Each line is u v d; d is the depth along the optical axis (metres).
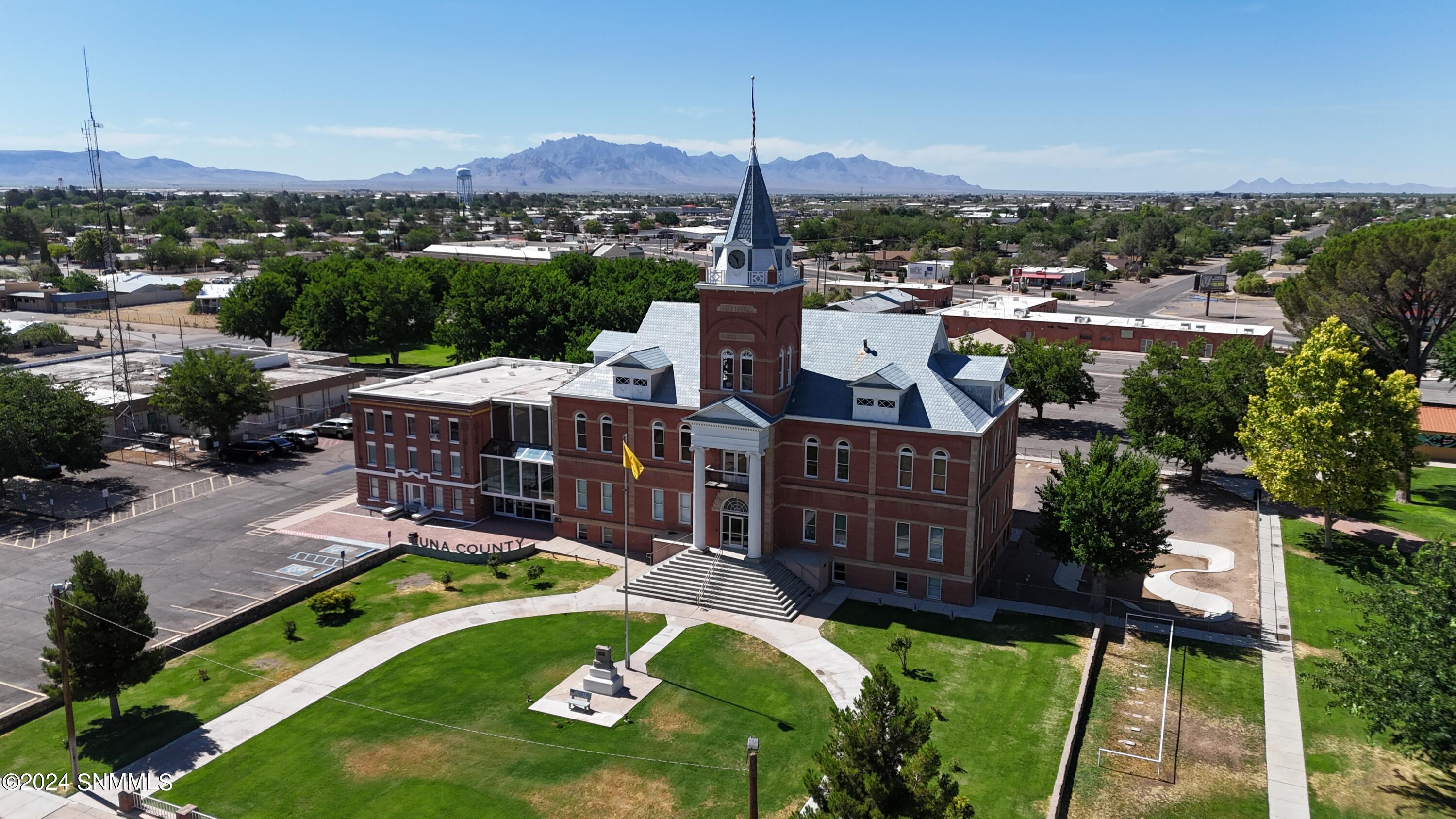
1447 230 84.56
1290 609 58.69
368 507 78.81
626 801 39.91
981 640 54.62
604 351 72.50
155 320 179.00
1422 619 36.66
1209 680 50.16
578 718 46.34
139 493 82.19
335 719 46.28
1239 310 186.38
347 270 162.12
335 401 111.81
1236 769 42.22
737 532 64.25
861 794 28.69
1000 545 67.56
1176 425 81.81
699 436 61.03
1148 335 141.38
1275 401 66.69
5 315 181.00
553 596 61.03
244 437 98.94
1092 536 54.44
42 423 77.94
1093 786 40.94
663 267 152.88
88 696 44.47
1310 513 75.50
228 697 48.34
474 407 73.38
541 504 74.50
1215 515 75.38
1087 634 55.59
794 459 62.38
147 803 38.88
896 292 132.75
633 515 68.31
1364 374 63.84
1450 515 74.75
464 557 66.94
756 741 31.17
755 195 60.38
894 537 60.66
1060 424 104.19
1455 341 96.62
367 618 57.75
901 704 31.38
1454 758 35.56
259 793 40.38
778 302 60.06
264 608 58.00
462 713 46.81
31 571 63.94
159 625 56.06
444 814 39.06
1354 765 42.47
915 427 58.31
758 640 54.69
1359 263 87.19
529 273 139.38
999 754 43.09
